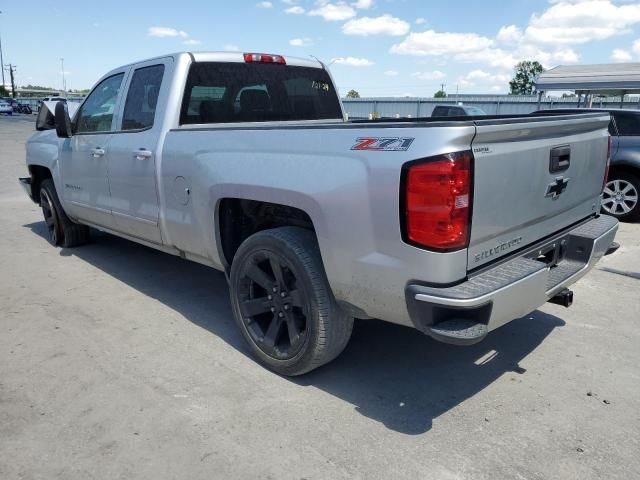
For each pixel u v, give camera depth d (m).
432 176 2.37
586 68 15.96
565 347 3.73
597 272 5.36
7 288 4.84
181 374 3.32
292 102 4.87
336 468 2.48
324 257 2.83
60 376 3.29
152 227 4.16
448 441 2.69
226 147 3.35
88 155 4.91
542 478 2.43
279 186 2.95
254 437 2.70
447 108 18.17
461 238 2.44
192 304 4.49
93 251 6.10
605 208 7.89
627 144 7.55
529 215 2.89
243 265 3.35
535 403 3.04
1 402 3.00
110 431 2.74
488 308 2.45
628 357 3.59
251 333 3.42
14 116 50.53
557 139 3.03
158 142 3.94
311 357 3.06
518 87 81.69
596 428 2.80
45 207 6.26
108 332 3.93
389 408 2.98
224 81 4.28
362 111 33.62
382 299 2.68
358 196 2.61
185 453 2.58
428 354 3.62
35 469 2.47
